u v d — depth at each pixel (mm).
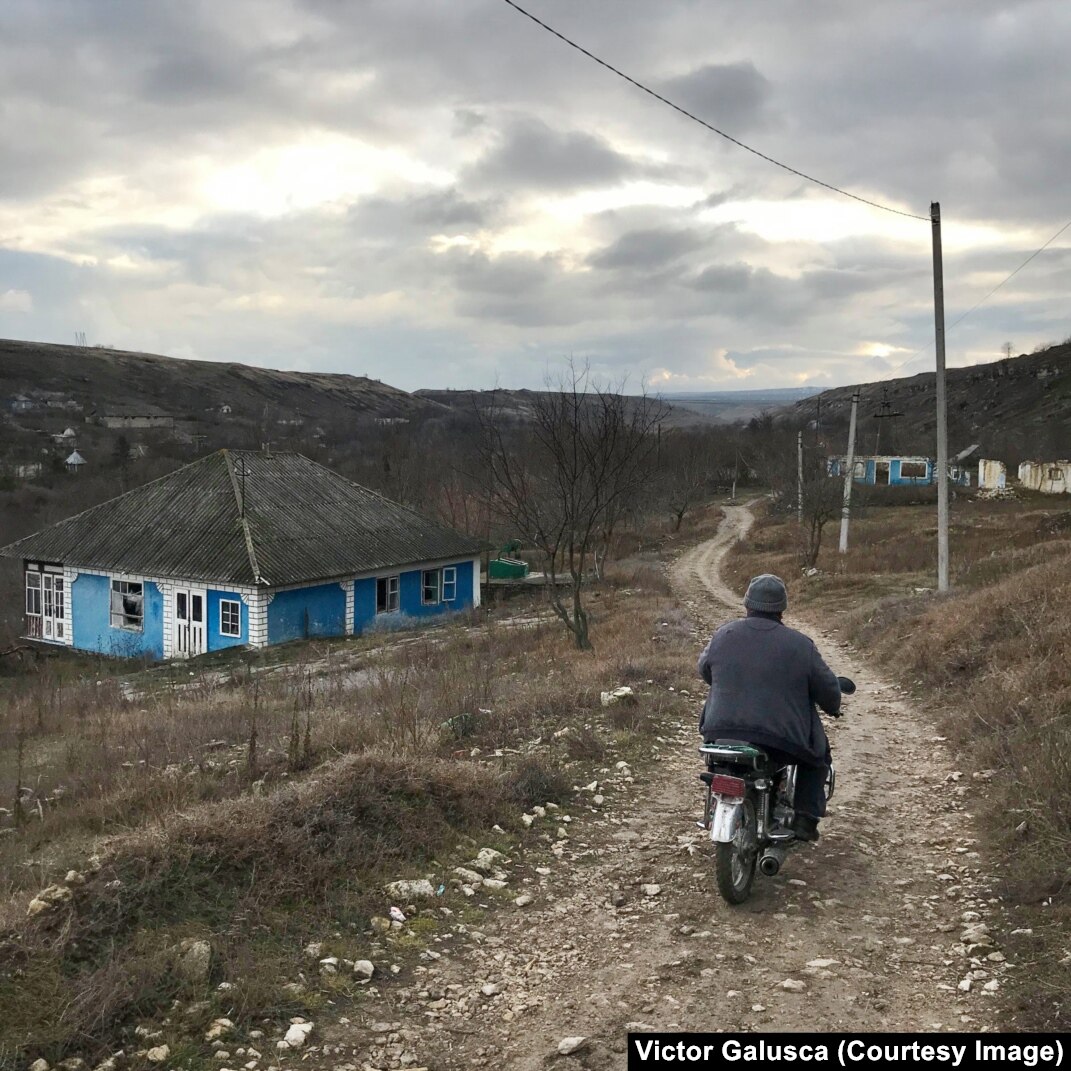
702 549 51125
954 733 9148
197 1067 3428
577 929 4840
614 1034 3768
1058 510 44594
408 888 5086
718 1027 3805
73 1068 3309
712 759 5020
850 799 7312
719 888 4969
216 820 5172
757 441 86250
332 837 5363
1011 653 11055
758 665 5133
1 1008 3496
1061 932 4414
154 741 10914
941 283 19969
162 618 29641
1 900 5051
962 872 5570
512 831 6340
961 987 4062
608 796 7281
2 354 184250
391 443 59375
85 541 32031
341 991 4074
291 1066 3498
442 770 6641
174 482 33469
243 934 4328
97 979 3715
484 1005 4035
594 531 38125
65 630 32219
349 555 30938
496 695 11617
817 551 34719
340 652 24422
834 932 4742
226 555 28562
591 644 19172
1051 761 6527
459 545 35688
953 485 68000
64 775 10023
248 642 27766
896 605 18406
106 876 4512
